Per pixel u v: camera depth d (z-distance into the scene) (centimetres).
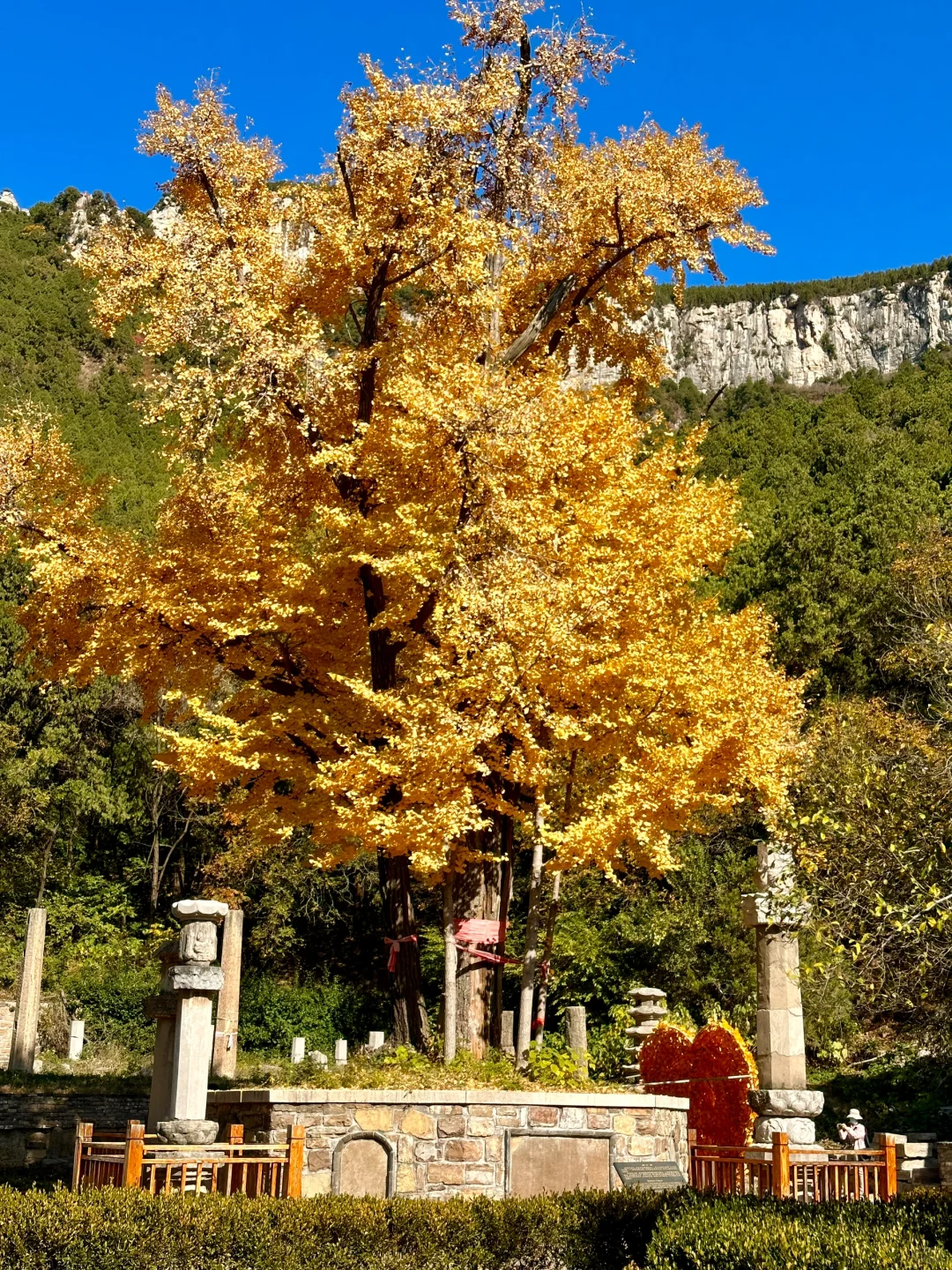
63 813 3431
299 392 1349
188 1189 930
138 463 5169
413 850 1140
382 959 3384
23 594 3444
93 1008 2875
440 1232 745
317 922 3606
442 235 1317
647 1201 794
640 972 2402
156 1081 1167
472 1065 1180
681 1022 2047
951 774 808
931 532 3259
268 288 1376
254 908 3453
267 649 1404
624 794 1190
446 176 1369
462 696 1187
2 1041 2248
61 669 1419
